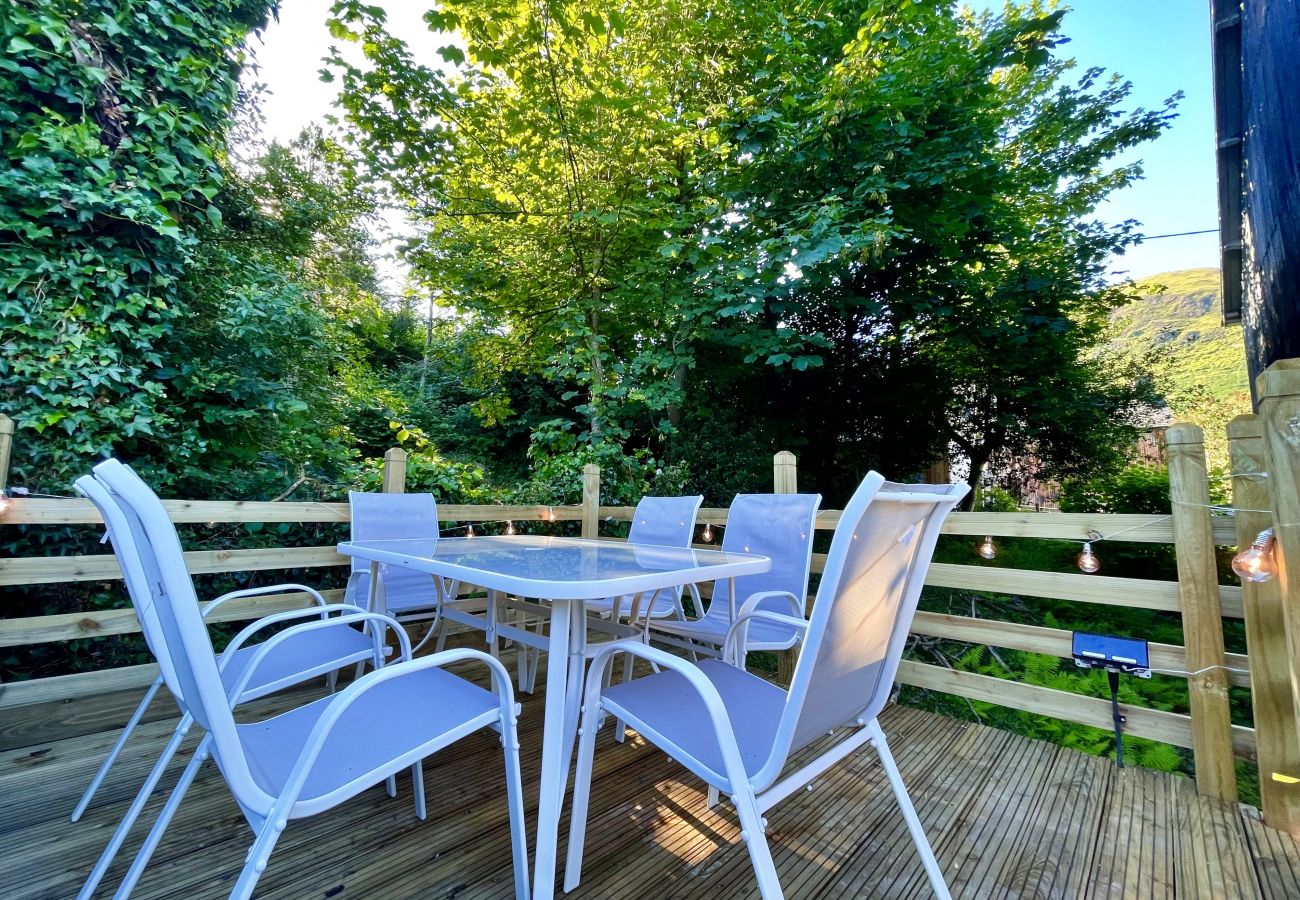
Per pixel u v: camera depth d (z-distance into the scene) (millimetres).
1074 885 1351
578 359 5184
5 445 2146
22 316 2625
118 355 2885
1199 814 1677
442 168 5188
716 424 6383
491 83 4996
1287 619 1315
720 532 4098
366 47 4430
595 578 1210
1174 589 1957
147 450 3117
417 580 2672
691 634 2061
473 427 9695
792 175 5051
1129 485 5934
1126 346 7637
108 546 2688
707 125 5148
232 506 2502
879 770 1930
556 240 5461
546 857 1115
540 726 2182
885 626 1162
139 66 3064
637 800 1673
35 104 2766
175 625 827
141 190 2986
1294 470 1315
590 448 4641
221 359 3652
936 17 5164
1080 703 2121
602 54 4777
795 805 1682
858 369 7367
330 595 2885
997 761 2014
